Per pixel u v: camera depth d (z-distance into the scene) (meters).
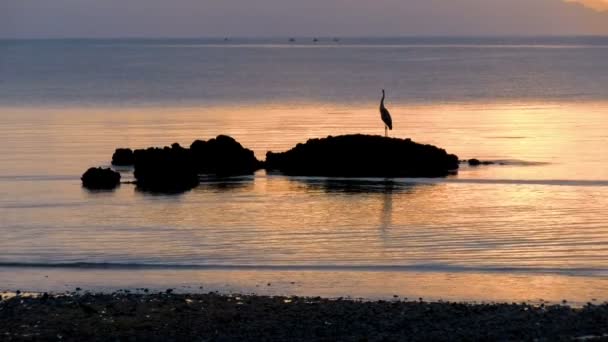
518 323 30.34
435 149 69.00
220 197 58.38
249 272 39.56
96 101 134.38
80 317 31.53
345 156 68.44
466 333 29.44
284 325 30.56
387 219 50.31
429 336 29.22
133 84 178.38
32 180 65.50
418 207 53.84
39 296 34.75
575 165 69.88
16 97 141.88
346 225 48.88
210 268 40.44
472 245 44.03
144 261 41.81
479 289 36.22
